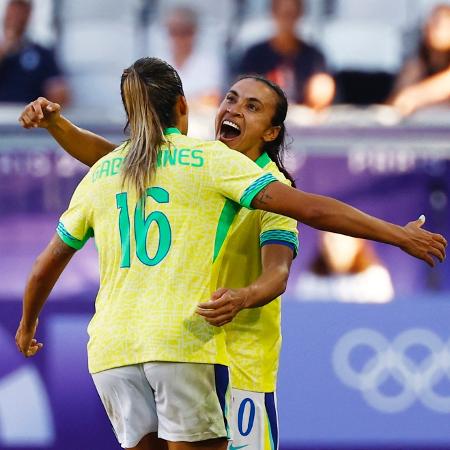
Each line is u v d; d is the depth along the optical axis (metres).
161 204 11.52
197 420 11.50
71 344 21.56
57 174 24.03
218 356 11.49
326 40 28.47
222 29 28.53
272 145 13.84
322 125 23.36
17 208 24.06
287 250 12.48
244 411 13.37
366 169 24.00
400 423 21.34
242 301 11.27
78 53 28.64
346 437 21.23
